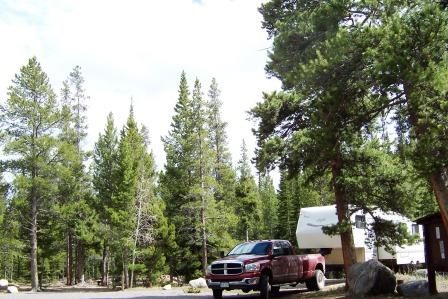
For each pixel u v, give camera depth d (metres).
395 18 10.89
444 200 11.09
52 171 32.25
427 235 13.37
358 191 16.52
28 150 31.69
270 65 15.80
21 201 31.48
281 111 16.09
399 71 10.39
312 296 16.30
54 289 32.81
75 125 43.59
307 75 12.32
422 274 21.08
